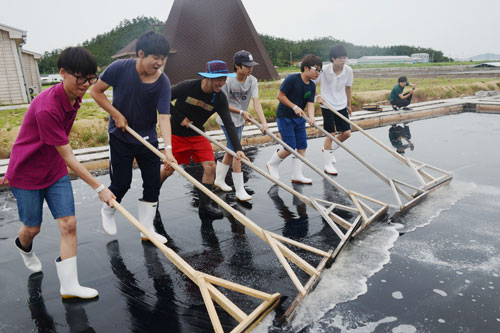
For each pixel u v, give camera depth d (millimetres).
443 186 4344
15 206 4152
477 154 5941
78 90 2082
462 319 2047
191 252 2914
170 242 3102
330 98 4988
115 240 3156
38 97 2137
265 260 2771
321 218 3557
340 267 2633
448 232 3176
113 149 2934
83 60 1990
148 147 2764
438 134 7758
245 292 2119
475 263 2648
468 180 4637
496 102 11648
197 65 19734
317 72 4211
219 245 3029
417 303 2197
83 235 3273
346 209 3471
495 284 2379
